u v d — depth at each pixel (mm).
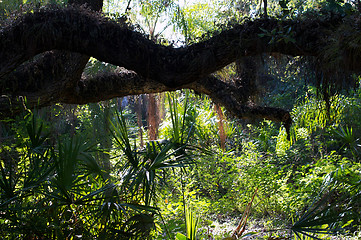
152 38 4781
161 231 4641
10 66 4504
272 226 7262
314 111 9422
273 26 4289
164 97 8242
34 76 5402
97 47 4508
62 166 3502
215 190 9078
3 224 3658
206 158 8992
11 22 4555
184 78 4551
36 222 3607
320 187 6977
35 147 4012
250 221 8023
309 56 4320
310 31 4082
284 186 8047
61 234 3734
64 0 5754
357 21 3701
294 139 10430
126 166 4102
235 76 6547
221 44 4453
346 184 6359
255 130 11523
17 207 3582
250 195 8516
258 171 8625
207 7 8695
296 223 3875
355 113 9758
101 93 6199
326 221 3832
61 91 5582
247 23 4402
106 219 3979
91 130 8234
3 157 4297
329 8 4145
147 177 3727
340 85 3994
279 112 6852
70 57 5391
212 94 6703
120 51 4516
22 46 4496
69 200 3582
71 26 4434
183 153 4234
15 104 5238
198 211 7207
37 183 3615
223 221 8250
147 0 7148
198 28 8758
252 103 6742
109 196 3867
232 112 6688
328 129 8125
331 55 3859
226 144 11562
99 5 4996
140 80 6238
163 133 10672
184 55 4559
